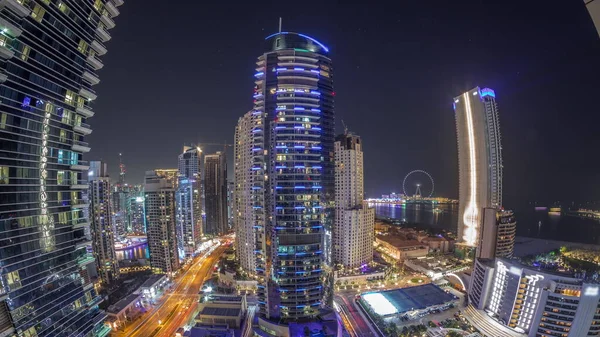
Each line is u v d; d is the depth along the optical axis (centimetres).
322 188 16312
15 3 7906
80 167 10738
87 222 11062
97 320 10881
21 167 8619
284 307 15525
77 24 10144
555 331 14175
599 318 13425
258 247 16575
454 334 15788
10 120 8294
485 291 17562
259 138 16688
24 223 8662
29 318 8550
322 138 16688
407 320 17775
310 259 15650
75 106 10456
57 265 9638
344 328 17050
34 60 8825
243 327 16488
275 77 16188
